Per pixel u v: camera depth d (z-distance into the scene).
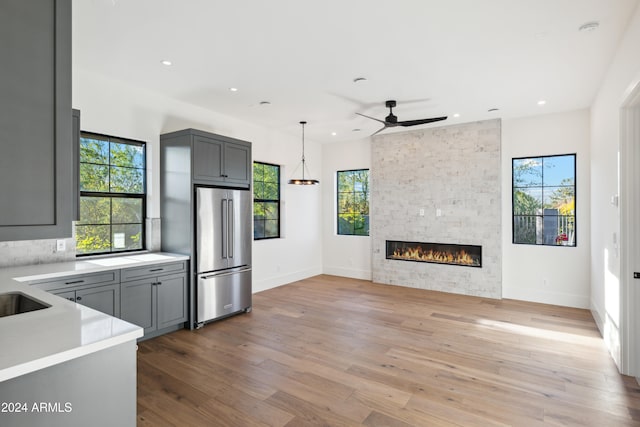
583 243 4.89
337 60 3.35
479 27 2.76
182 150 4.11
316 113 5.11
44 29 1.36
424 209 6.11
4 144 1.26
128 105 4.01
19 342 1.30
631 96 2.69
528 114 5.17
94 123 3.71
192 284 4.07
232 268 4.52
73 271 3.06
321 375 2.92
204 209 4.16
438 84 3.96
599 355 3.32
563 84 3.95
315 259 7.24
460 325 4.18
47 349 1.23
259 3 2.43
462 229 5.76
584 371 2.99
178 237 4.15
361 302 5.22
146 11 2.53
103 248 3.95
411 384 2.77
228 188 4.61
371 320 4.38
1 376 1.07
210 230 4.22
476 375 2.92
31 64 1.32
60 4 1.39
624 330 2.92
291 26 2.74
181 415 2.35
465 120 5.53
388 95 4.34
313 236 7.17
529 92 4.22
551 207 5.19
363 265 6.92
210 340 3.71
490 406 2.46
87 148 3.79
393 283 6.42
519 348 3.49
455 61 3.37
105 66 3.50
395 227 6.42
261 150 5.87
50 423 1.25
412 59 3.32
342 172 7.28
